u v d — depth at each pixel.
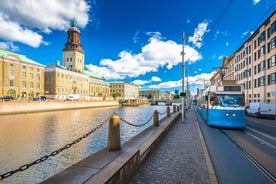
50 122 34.62
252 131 12.39
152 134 7.87
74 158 13.84
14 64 65.12
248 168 5.49
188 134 10.27
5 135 22.61
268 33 32.00
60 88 82.12
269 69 31.39
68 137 21.77
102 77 148.12
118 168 3.60
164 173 4.79
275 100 29.19
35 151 16.02
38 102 51.25
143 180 4.36
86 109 72.62
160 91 188.12
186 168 5.14
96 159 4.11
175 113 20.42
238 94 12.98
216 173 5.11
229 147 7.99
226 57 62.91
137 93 169.38
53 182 3.00
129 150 4.90
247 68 42.28
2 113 41.47
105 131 25.70
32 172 11.18
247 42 42.44
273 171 5.27
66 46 106.00
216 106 13.06
